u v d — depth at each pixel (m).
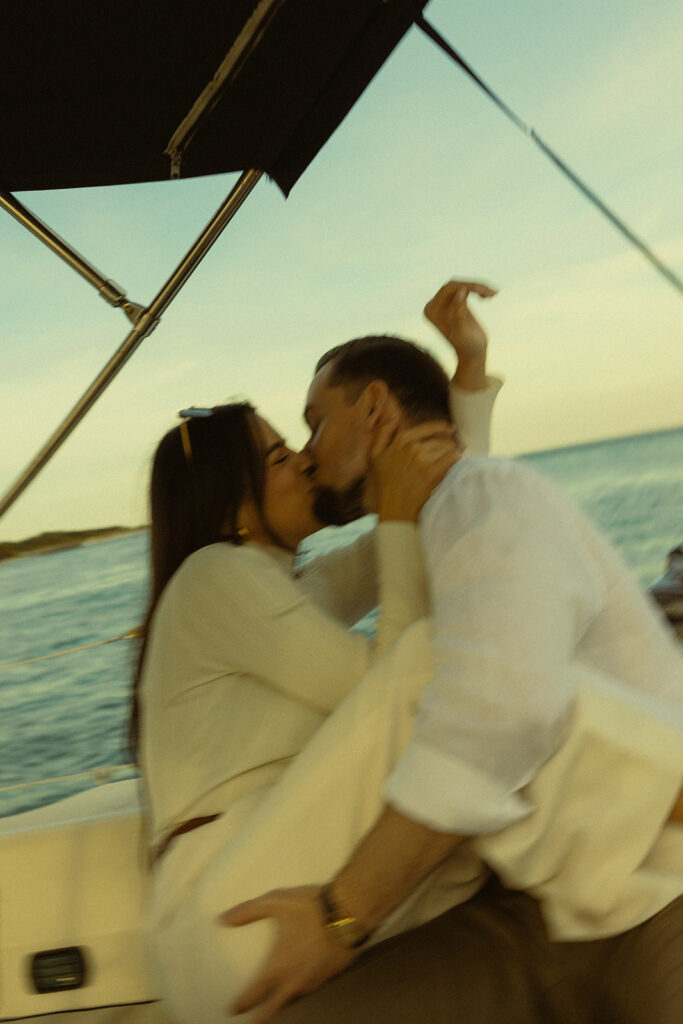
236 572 1.32
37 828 1.58
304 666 1.27
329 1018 1.05
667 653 1.24
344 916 1.03
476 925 1.15
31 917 1.51
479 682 1.02
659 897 1.07
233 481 1.50
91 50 1.49
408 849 1.02
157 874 1.23
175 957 1.14
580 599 1.10
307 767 1.13
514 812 1.03
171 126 1.70
